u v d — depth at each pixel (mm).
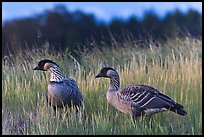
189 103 15078
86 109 14945
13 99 15719
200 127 13734
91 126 13695
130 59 20531
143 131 13188
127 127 13312
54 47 20953
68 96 14367
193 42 21297
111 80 14312
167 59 20266
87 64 19781
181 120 14250
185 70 17625
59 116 14242
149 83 16625
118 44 22062
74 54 21844
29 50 19984
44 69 14656
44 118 13688
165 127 13359
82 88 16078
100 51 21375
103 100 15289
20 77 17844
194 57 19938
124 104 13891
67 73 18891
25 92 16188
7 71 18172
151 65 19719
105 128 13211
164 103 13656
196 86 16156
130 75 17391
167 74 17328
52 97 14414
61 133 13211
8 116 14828
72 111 14375
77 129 13297
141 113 13875
